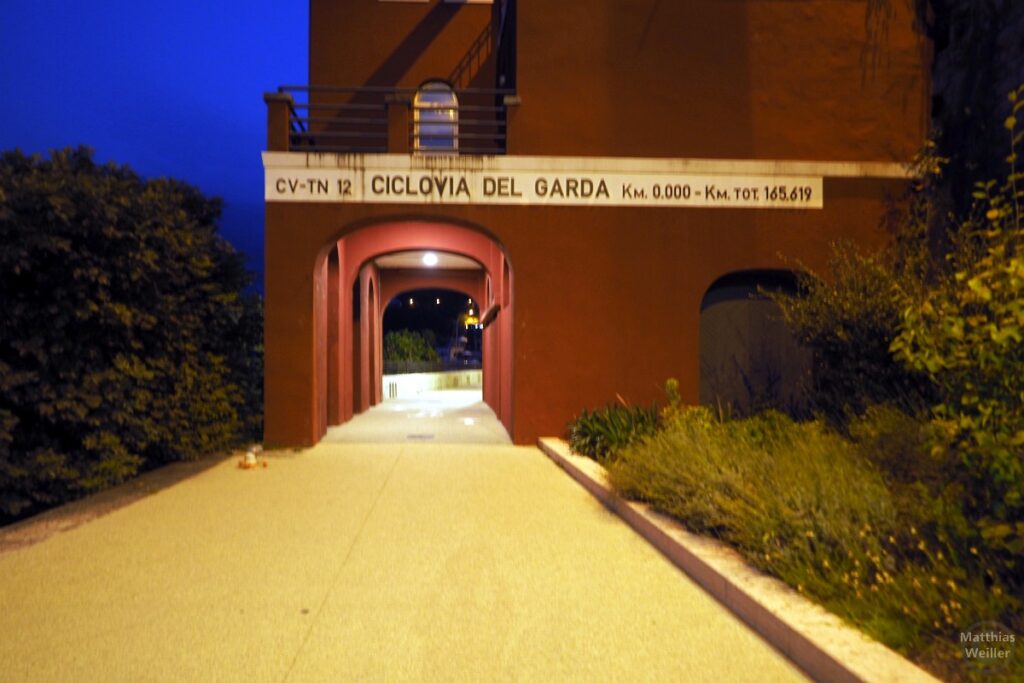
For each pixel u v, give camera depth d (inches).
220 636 165.0
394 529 260.2
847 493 206.8
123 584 199.9
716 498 225.6
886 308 357.1
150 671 147.6
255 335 474.9
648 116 471.5
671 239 469.7
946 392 180.7
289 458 415.5
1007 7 407.5
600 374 466.0
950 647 141.8
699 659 153.3
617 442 367.2
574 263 466.0
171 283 376.5
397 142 467.2
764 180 473.4
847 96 479.2
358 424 622.8
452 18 623.5
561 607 183.8
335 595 191.9
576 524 267.6
